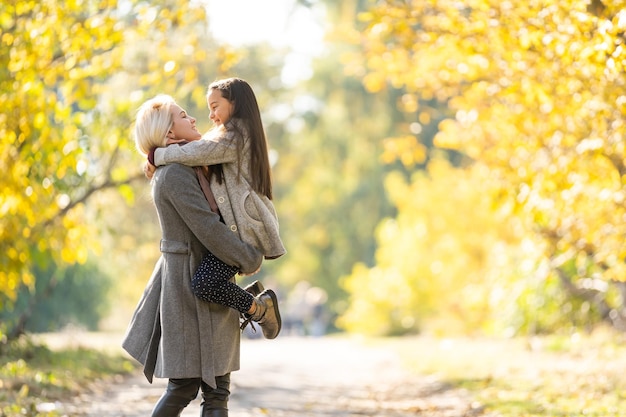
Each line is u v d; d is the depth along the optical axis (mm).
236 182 7320
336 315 62469
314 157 60719
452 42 13156
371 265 59219
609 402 12734
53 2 13430
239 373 19125
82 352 18922
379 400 14828
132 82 18062
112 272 34469
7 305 17250
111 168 17625
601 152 12328
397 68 15977
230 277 7297
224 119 7445
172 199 7152
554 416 11789
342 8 46719
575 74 11984
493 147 15344
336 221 60531
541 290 25984
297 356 26156
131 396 14234
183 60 16062
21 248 16031
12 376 14336
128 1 14773
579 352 20625
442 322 32406
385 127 50156
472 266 32094
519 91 13125
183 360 7238
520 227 17969
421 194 33594
